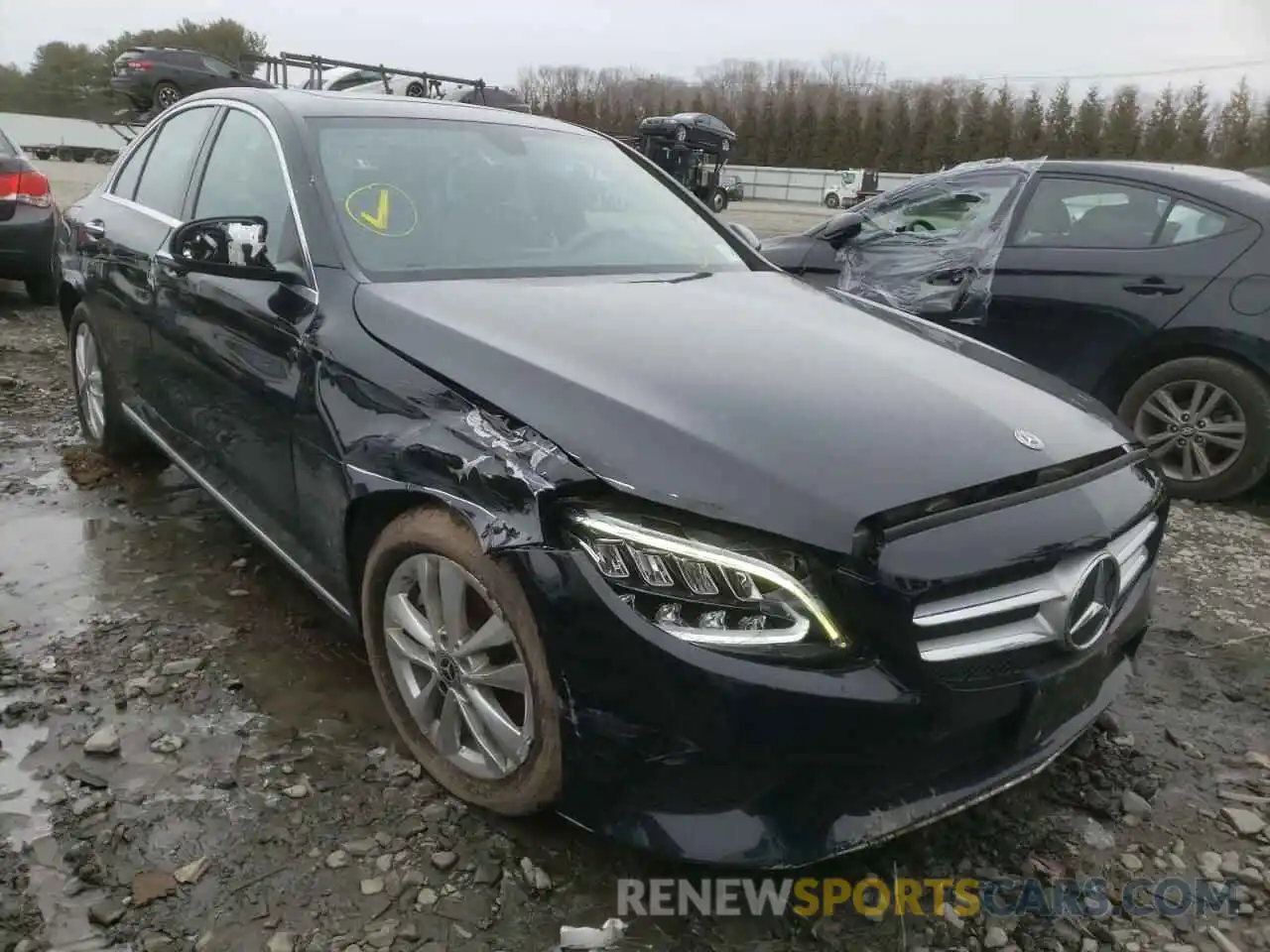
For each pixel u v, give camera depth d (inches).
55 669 109.7
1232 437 185.2
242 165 126.7
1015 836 93.0
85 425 176.4
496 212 121.3
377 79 641.0
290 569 115.1
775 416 79.8
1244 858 91.8
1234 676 124.6
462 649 86.0
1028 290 200.2
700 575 71.4
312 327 101.0
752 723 69.9
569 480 75.9
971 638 75.7
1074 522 80.8
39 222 290.2
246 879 81.7
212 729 101.1
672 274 123.3
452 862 84.3
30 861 82.3
